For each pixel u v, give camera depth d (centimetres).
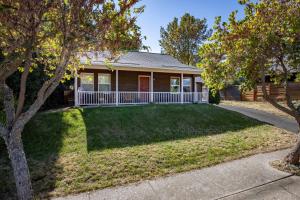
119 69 1423
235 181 482
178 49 3538
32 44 303
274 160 596
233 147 701
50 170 537
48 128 832
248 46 507
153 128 900
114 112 1076
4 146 645
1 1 263
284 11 478
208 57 580
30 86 1033
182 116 1090
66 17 316
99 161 585
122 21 345
